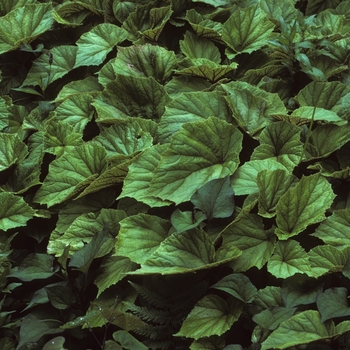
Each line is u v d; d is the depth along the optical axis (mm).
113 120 1651
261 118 1621
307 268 1437
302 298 1428
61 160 1625
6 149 1688
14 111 1773
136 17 1815
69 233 1548
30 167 1658
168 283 1469
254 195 1522
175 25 1806
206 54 1778
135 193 1550
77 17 1872
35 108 1774
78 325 1447
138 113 1691
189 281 1474
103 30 1807
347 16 1871
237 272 1476
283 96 1711
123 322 1460
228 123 1588
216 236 1506
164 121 1625
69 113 1713
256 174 1545
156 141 1636
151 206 1532
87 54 1778
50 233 1626
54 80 1786
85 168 1622
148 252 1505
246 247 1488
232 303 1447
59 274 1514
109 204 1608
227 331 1456
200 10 1840
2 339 1499
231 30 1761
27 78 1801
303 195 1495
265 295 1455
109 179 1585
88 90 1771
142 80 1680
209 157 1567
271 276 1502
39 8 1851
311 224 1495
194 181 1549
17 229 1629
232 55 1745
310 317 1394
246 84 1658
